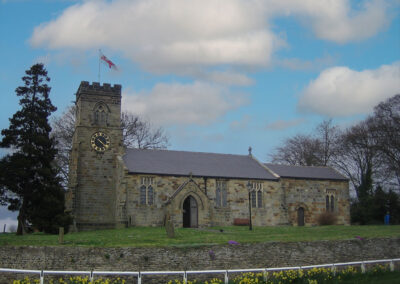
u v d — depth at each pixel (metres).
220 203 66.12
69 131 78.25
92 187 64.00
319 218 72.25
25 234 55.69
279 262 35.56
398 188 77.25
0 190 55.59
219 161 72.12
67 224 55.84
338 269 33.66
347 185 75.94
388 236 43.66
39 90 59.03
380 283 30.66
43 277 27.33
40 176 56.59
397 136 73.75
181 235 46.50
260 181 69.25
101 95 67.31
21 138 56.34
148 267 32.22
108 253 32.22
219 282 28.98
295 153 102.12
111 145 66.31
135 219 60.19
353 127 86.75
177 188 63.25
